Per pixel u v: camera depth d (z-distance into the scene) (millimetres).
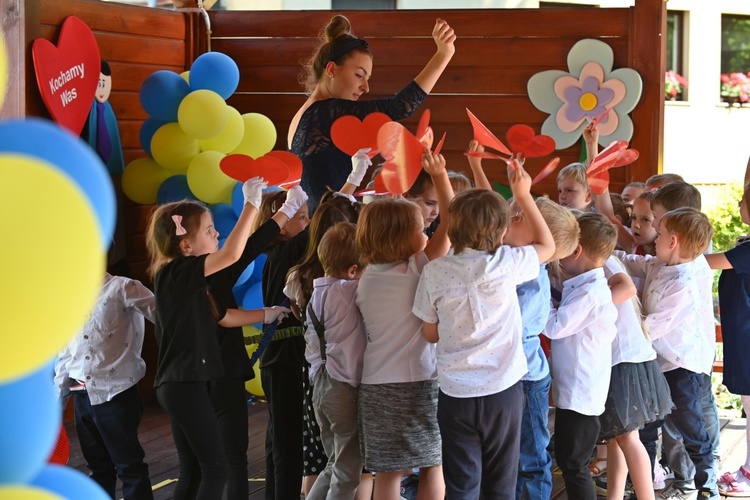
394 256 2799
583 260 3098
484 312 2629
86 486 1346
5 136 1177
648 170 5316
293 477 3127
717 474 3852
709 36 9945
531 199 2787
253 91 5695
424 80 3402
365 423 2779
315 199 3373
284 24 5613
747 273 3516
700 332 3473
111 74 5180
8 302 1054
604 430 3133
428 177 3451
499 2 9477
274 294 3332
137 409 3258
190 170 4805
